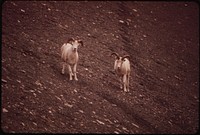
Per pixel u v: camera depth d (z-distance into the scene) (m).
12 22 30.81
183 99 30.34
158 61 36.50
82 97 22.84
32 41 28.70
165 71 34.91
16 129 16.94
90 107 21.98
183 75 36.12
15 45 26.62
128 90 26.59
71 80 24.64
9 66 22.95
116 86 26.92
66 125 19.00
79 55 30.02
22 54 25.61
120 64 25.98
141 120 23.31
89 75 26.86
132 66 32.47
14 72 22.44
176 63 38.34
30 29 31.05
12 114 17.92
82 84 24.73
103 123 20.73
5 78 21.12
